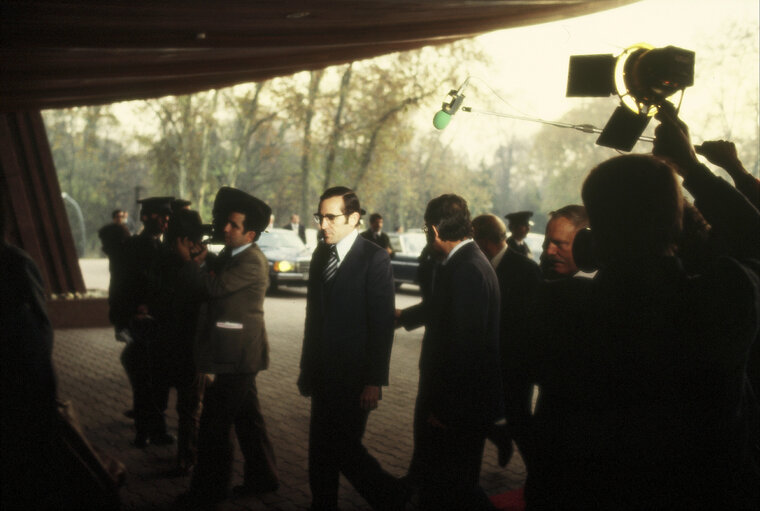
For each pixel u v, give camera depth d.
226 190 4.46
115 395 7.67
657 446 1.56
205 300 4.35
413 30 8.62
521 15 8.87
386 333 3.90
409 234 20.80
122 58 6.75
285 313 15.76
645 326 1.59
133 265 5.57
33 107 11.03
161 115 37.12
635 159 1.69
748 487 1.62
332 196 3.94
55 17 4.41
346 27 7.42
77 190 65.88
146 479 5.05
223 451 4.29
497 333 3.60
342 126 33.16
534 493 1.72
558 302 1.72
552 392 1.70
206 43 6.58
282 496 4.75
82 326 13.18
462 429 3.50
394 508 3.84
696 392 1.57
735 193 1.73
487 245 4.41
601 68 2.09
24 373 2.60
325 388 3.89
